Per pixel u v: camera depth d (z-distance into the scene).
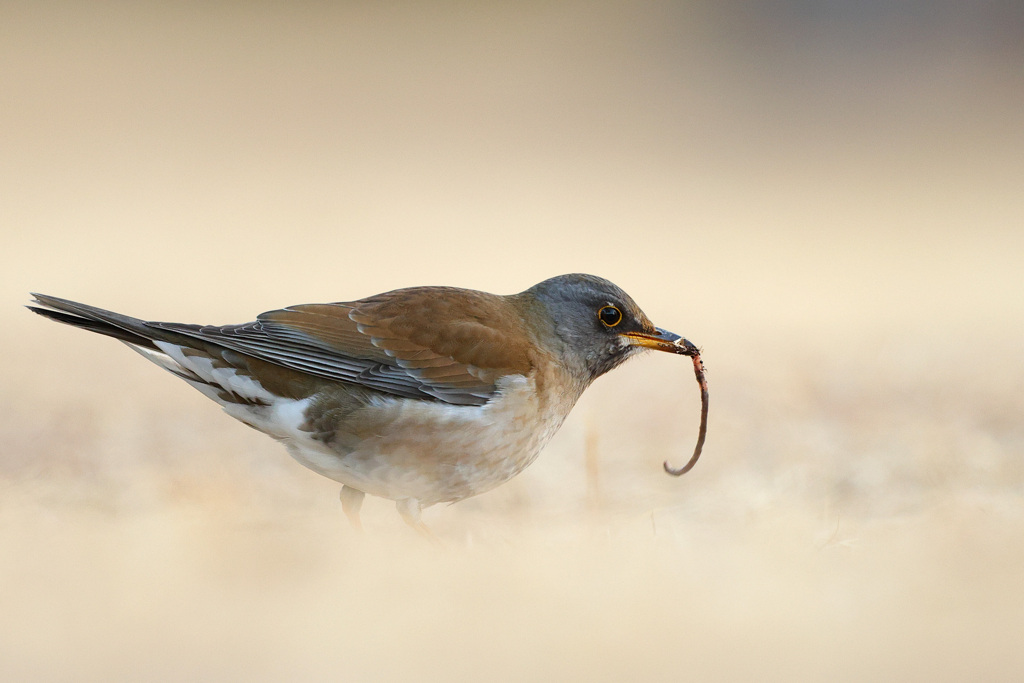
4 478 9.76
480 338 8.09
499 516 9.36
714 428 11.93
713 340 16.09
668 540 8.19
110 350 14.89
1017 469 10.20
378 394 7.96
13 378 13.41
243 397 8.04
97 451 10.64
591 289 8.68
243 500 9.47
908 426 11.80
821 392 13.29
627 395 13.38
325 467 8.13
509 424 8.14
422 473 8.05
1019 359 14.66
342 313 8.08
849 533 8.28
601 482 10.28
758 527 8.47
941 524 8.56
